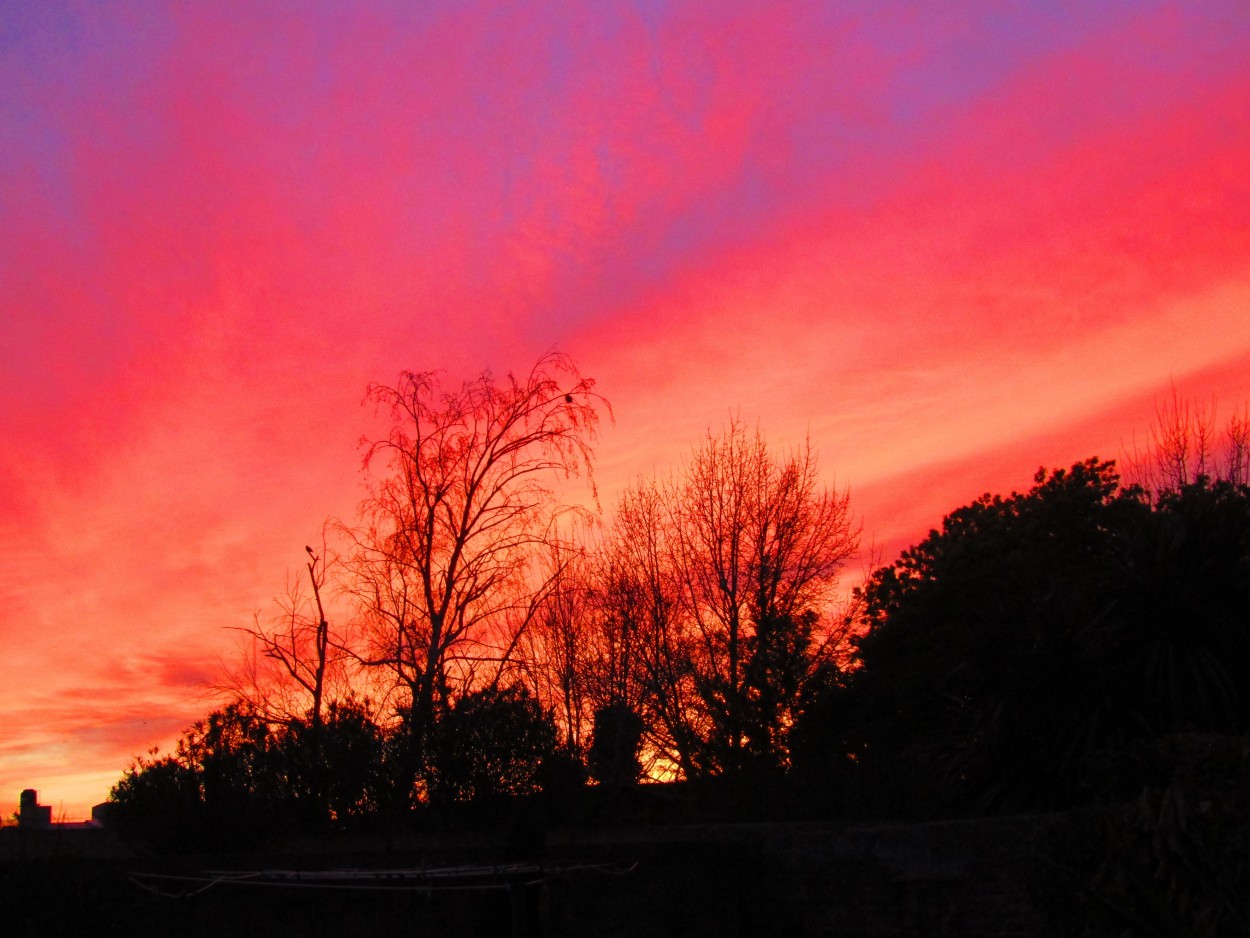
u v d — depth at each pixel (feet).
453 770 53.47
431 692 62.54
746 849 46.60
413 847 49.42
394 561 69.46
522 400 73.05
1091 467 95.35
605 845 43.70
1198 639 46.57
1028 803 46.01
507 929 40.78
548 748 55.57
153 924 36.42
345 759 54.03
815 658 91.97
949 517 101.45
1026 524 89.56
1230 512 49.24
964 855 40.04
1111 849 29.55
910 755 56.18
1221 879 26.89
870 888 42.50
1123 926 27.81
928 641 73.87
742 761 73.87
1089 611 49.29
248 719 56.65
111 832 51.42
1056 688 46.50
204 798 50.88
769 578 95.81
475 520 70.95
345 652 69.62
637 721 77.51
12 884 34.91
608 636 91.30
